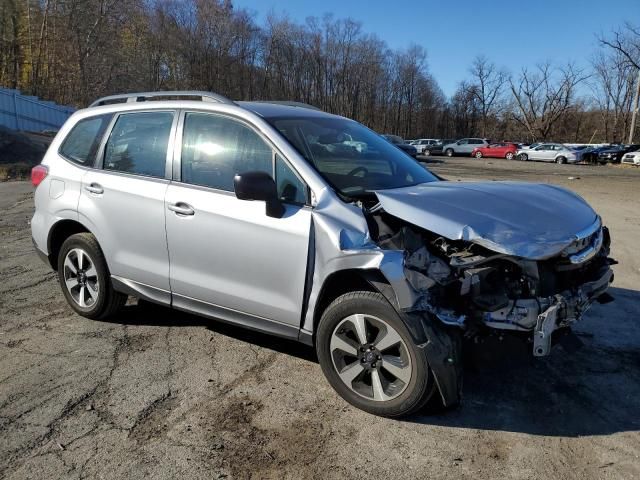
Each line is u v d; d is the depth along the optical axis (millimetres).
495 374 3750
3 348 4145
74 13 40625
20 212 10211
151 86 48500
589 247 3266
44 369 3805
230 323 3801
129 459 2834
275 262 3422
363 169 3779
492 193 3510
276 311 3496
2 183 15016
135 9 46094
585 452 2898
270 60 69688
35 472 2727
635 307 5113
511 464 2799
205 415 3244
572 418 3227
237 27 62625
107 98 4777
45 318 4750
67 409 3291
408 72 89250
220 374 3748
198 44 59500
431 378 2969
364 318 3150
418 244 3008
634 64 56906
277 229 3385
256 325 3648
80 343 4238
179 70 58750
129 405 3342
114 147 4434
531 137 80500
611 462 2809
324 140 3875
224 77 62312
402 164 4184
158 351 4105
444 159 43031
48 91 39656
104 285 4488
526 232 2986
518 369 3822
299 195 3412
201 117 3969
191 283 3867
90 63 40781
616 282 5984
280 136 3576
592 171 30266
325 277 3205
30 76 41156
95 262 4488
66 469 2750
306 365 3889
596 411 3307
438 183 3918
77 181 4555
